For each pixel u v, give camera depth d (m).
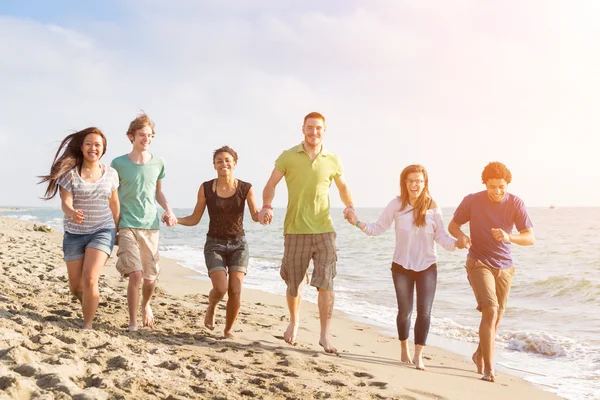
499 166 4.61
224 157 4.97
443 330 7.32
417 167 4.79
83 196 4.39
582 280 11.52
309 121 4.86
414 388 4.14
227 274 5.19
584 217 79.44
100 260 4.39
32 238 18.83
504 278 4.73
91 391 2.85
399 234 4.93
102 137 4.44
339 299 9.84
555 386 4.88
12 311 4.68
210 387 3.32
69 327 4.42
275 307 8.28
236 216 5.10
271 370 4.09
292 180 4.93
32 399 2.59
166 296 7.99
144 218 4.95
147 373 3.38
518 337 6.65
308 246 4.97
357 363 4.76
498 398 4.19
